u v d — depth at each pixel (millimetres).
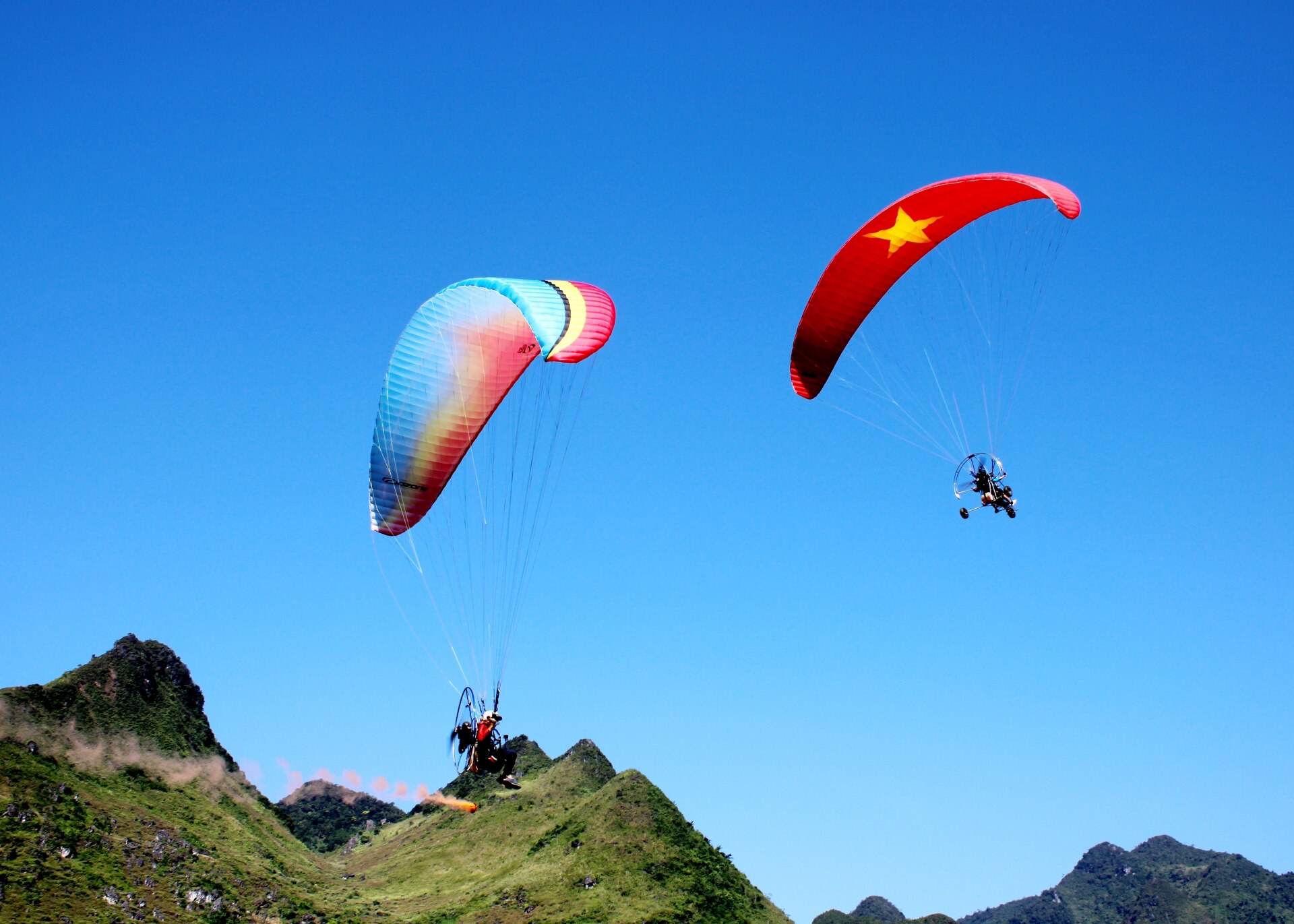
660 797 93812
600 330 29328
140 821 78125
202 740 97812
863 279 32719
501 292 29141
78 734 85250
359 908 80812
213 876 75188
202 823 85375
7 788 72562
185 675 102000
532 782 109875
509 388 31875
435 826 108500
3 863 63281
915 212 31094
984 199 30766
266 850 87625
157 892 68625
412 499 31516
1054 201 28234
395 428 30641
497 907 81812
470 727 25922
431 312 30344
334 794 136000
